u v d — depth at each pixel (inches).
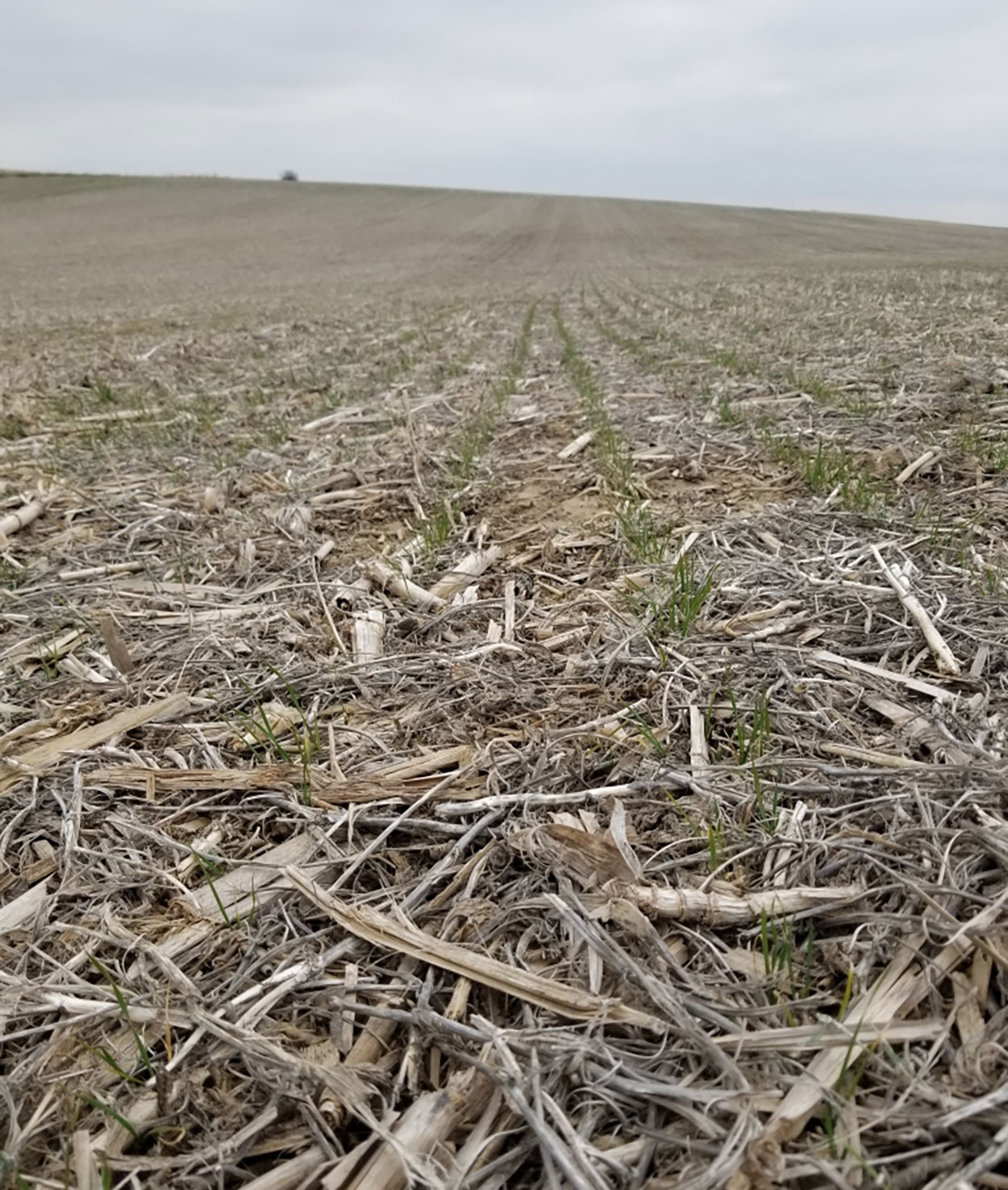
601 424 225.8
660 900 64.2
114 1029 60.3
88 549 153.9
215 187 2642.7
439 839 76.5
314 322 533.0
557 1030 55.9
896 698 89.0
